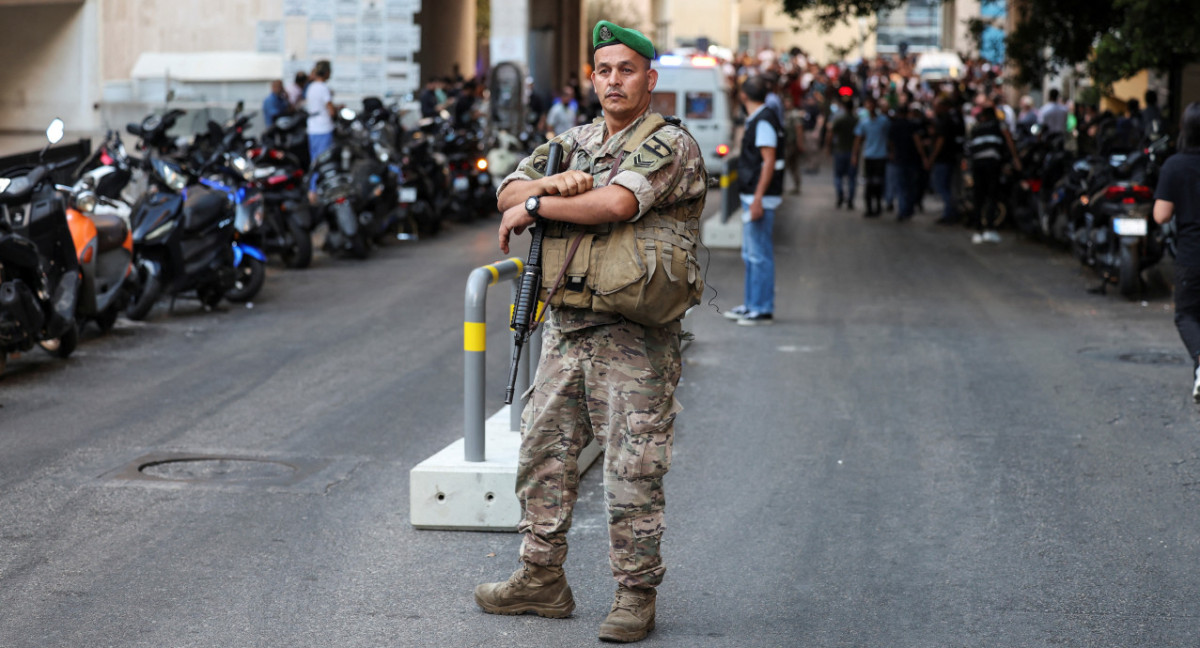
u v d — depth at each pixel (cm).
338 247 1545
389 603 468
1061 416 775
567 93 3581
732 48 7556
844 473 650
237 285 1209
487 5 5316
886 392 844
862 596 480
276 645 428
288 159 1456
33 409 775
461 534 550
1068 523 568
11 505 581
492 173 2230
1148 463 668
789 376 898
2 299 825
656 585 440
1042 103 3556
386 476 637
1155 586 490
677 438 722
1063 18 1970
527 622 452
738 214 1867
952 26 5997
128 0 2922
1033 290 1365
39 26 2936
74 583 485
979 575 502
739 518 576
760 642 436
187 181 1139
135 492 604
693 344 1024
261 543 534
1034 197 1845
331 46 2836
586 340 421
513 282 602
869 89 3550
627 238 406
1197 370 761
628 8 5256
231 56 2853
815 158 3444
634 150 410
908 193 2222
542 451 441
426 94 2784
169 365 919
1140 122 1897
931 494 613
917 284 1419
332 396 819
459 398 816
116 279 1023
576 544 538
